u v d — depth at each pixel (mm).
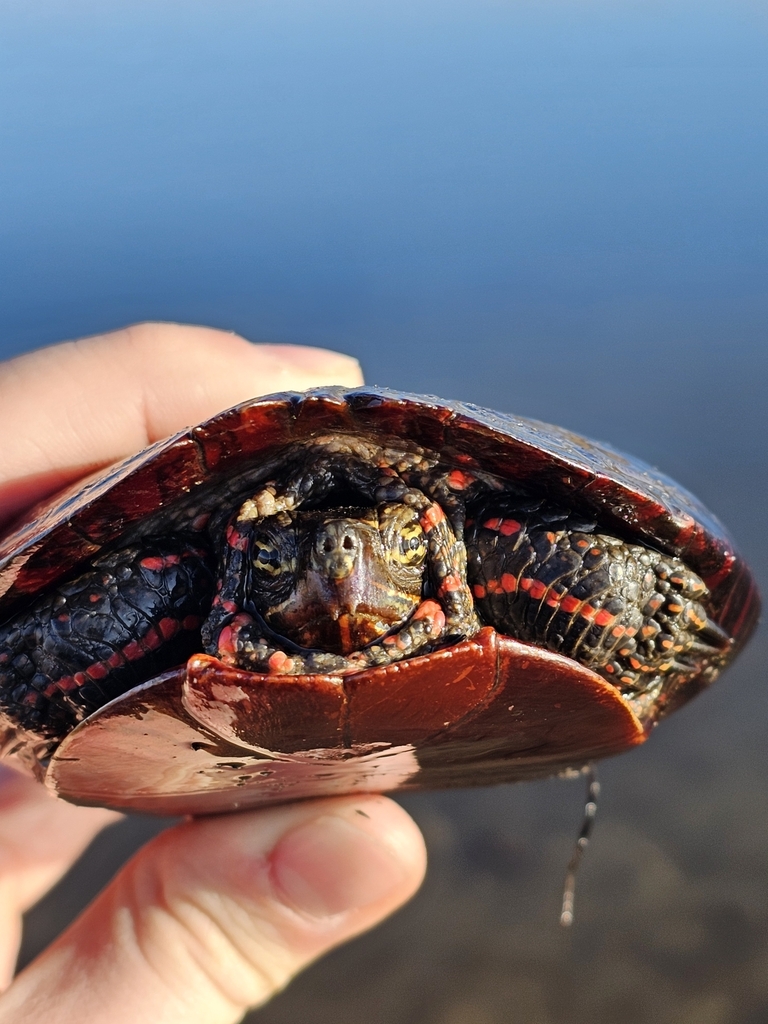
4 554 104
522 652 90
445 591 102
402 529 102
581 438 136
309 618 96
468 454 102
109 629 101
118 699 93
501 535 104
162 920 119
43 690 103
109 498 96
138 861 128
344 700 88
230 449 98
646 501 101
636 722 105
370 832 125
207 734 97
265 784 121
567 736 108
